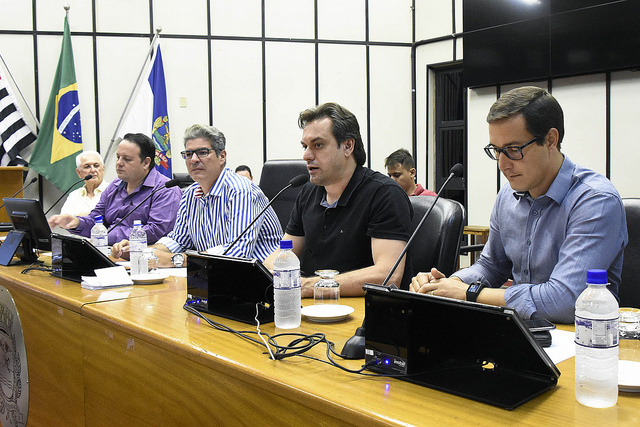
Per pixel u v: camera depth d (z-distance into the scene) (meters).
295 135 5.90
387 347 0.97
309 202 2.06
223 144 2.48
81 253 1.93
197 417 1.16
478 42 5.40
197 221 2.55
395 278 1.74
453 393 0.87
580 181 1.50
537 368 0.91
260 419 1.00
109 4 5.36
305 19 5.85
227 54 5.67
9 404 2.06
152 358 1.28
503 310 0.89
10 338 2.01
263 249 2.52
